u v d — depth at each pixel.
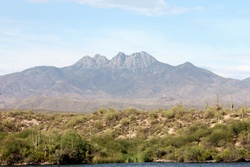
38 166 119.06
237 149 135.62
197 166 117.25
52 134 142.38
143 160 143.38
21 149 126.75
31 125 180.88
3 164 123.25
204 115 176.38
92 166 119.88
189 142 150.25
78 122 189.75
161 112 191.88
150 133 170.00
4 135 135.12
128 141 156.75
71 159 131.75
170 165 122.69
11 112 193.50
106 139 153.38
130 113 194.38
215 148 143.38
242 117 159.88
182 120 178.25
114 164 129.88
